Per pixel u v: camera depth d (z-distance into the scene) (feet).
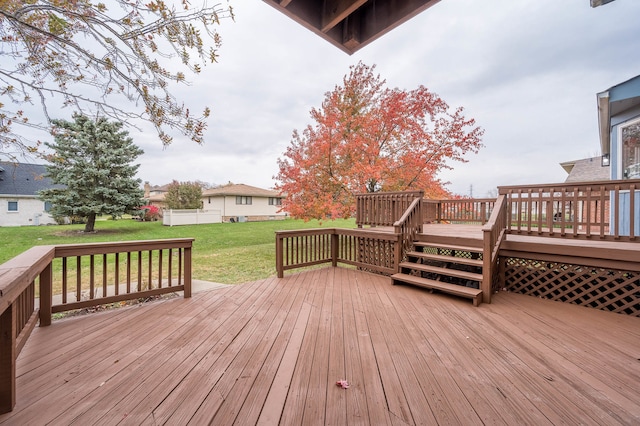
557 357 7.36
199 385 6.18
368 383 6.23
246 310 11.06
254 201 79.87
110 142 45.70
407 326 9.45
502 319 10.07
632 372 6.64
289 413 5.29
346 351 7.72
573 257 11.90
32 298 9.20
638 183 11.09
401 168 26.43
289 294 13.20
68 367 6.91
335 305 11.64
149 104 6.68
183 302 12.04
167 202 73.97
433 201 28.19
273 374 6.61
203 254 27.35
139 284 11.58
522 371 6.70
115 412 5.32
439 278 15.34
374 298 12.58
